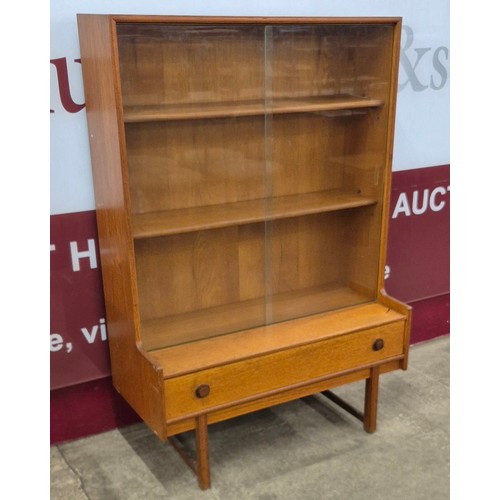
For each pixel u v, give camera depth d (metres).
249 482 2.48
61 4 2.30
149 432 2.82
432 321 3.64
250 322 2.61
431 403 2.99
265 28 2.39
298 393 2.53
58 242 2.52
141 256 2.44
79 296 2.62
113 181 2.25
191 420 2.33
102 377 2.75
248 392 2.41
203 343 2.46
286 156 2.67
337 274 2.87
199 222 2.42
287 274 2.81
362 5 2.90
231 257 2.66
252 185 2.63
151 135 2.34
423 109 3.24
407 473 2.51
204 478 2.43
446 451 2.64
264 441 2.74
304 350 2.48
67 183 2.48
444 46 3.20
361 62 2.56
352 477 2.50
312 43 2.50
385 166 2.62
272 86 2.49
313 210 2.60
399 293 3.48
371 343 2.62
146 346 2.41
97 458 2.64
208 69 2.35
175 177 2.45
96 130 2.32
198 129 2.44
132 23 2.08
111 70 2.07
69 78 2.38
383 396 3.05
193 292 2.61
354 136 2.68
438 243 3.52
